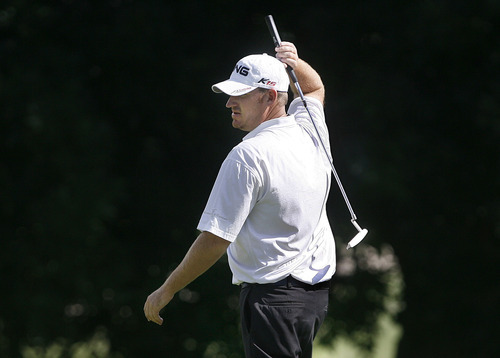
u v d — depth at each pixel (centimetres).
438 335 4566
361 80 4075
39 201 3781
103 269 4150
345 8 4106
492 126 3856
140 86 4122
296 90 1619
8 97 3706
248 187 1362
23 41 3903
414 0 3988
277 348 1409
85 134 3781
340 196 4131
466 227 4369
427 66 4153
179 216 4409
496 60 4016
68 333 4141
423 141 4084
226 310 4384
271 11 4216
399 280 4575
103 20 4069
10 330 4134
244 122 1437
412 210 4316
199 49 4197
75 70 3934
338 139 4028
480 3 3844
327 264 1474
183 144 4306
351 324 4519
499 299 4434
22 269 3953
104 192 3831
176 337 4394
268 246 1400
